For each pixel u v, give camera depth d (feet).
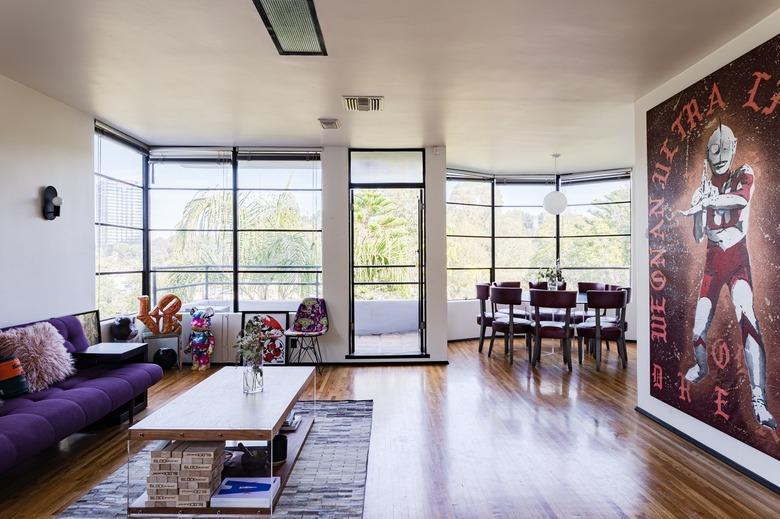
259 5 8.91
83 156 15.58
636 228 14.38
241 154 20.84
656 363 13.10
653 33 10.05
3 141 12.42
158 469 8.55
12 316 12.67
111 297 18.17
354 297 21.11
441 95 13.97
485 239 27.71
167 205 20.84
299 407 14.52
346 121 16.67
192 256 20.99
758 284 9.50
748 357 9.78
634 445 11.61
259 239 21.17
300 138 19.13
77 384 11.95
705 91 11.16
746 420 9.84
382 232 21.29
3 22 9.56
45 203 13.75
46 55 11.16
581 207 27.40
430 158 20.47
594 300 19.20
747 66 9.80
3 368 10.57
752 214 9.64
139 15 9.29
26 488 9.53
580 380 17.74
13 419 9.07
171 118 16.37
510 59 11.39
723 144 10.52
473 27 9.79
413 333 25.29
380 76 12.50
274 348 20.29
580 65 11.76
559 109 15.29
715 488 9.46
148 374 13.58
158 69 12.01
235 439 8.48
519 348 24.25
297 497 9.16
